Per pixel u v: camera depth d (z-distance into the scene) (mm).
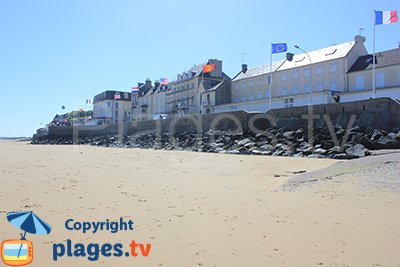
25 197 8828
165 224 6418
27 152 30891
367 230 5734
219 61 68438
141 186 10719
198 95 65750
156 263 4629
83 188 10266
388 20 33594
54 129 74375
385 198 7945
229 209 7527
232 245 5234
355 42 45938
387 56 41500
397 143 20156
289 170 15078
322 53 49781
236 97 61312
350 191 8844
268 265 4465
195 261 4656
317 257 4672
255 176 13227
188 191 9836
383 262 4449
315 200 8125
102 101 99562
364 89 42219
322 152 21375
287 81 52406
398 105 23109
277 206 7703
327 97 40750
